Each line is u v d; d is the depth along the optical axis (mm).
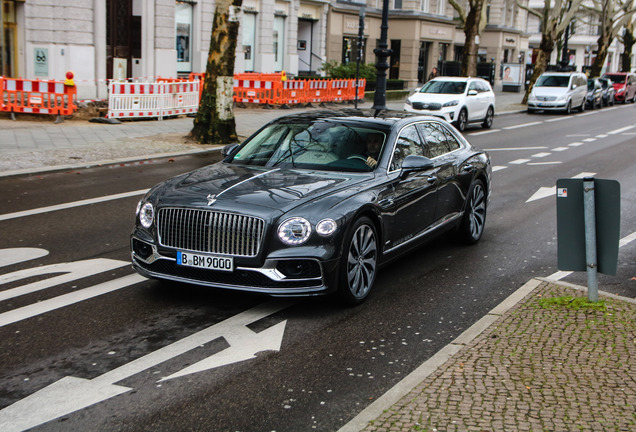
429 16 47188
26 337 5117
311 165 6496
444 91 23203
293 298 6117
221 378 4492
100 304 5859
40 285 6340
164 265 5734
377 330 5414
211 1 30859
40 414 3973
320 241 5445
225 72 16609
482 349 4770
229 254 5430
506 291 6500
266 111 25344
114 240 8016
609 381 4207
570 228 5605
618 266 7434
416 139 7191
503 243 8398
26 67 23953
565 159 16328
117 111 19531
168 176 12414
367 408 3961
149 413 4008
